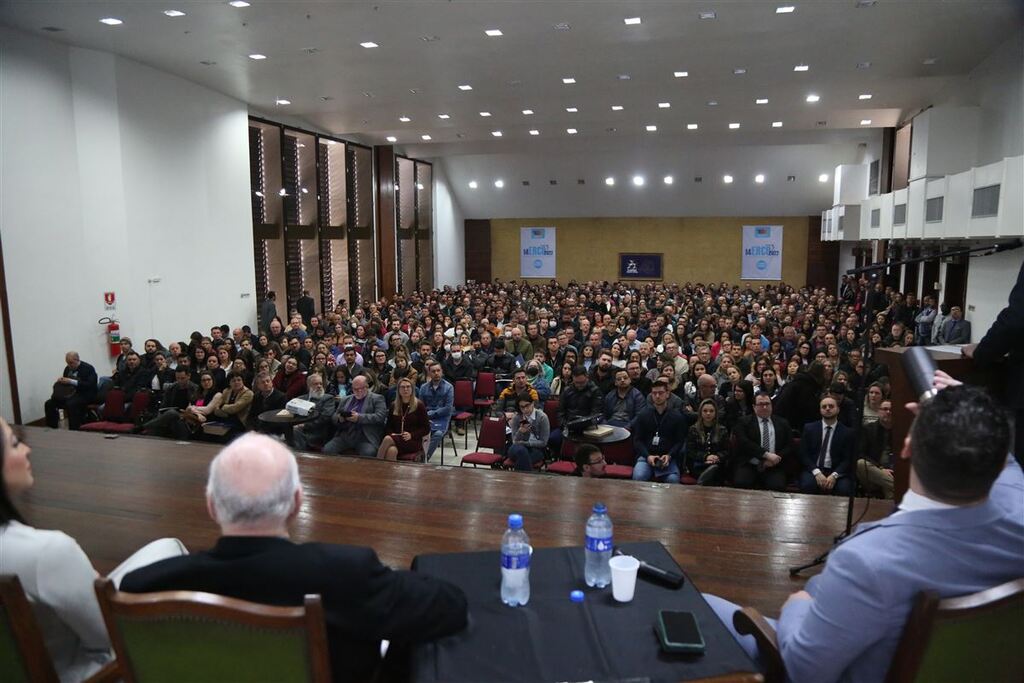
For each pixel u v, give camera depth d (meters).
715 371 8.45
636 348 9.57
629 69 10.48
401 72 10.56
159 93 10.53
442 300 18.25
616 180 22.38
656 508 3.63
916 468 1.41
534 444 5.96
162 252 10.67
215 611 1.34
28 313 8.66
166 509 3.66
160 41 8.95
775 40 9.04
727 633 1.66
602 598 1.82
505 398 6.79
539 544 3.18
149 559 2.18
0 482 1.81
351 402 6.45
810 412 6.39
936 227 10.17
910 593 1.36
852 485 2.49
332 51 9.41
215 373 8.09
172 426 7.08
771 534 3.28
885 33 8.83
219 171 12.05
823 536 3.25
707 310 15.77
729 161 21.05
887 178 15.91
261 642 1.35
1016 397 2.14
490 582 1.91
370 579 1.50
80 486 4.03
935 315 11.91
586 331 12.13
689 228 23.81
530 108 13.50
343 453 6.34
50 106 8.94
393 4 7.53
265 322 12.67
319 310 15.92
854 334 10.51
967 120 10.65
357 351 10.33
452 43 9.07
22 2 7.40
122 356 8.83
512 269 25.19
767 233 23.14
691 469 5.65
